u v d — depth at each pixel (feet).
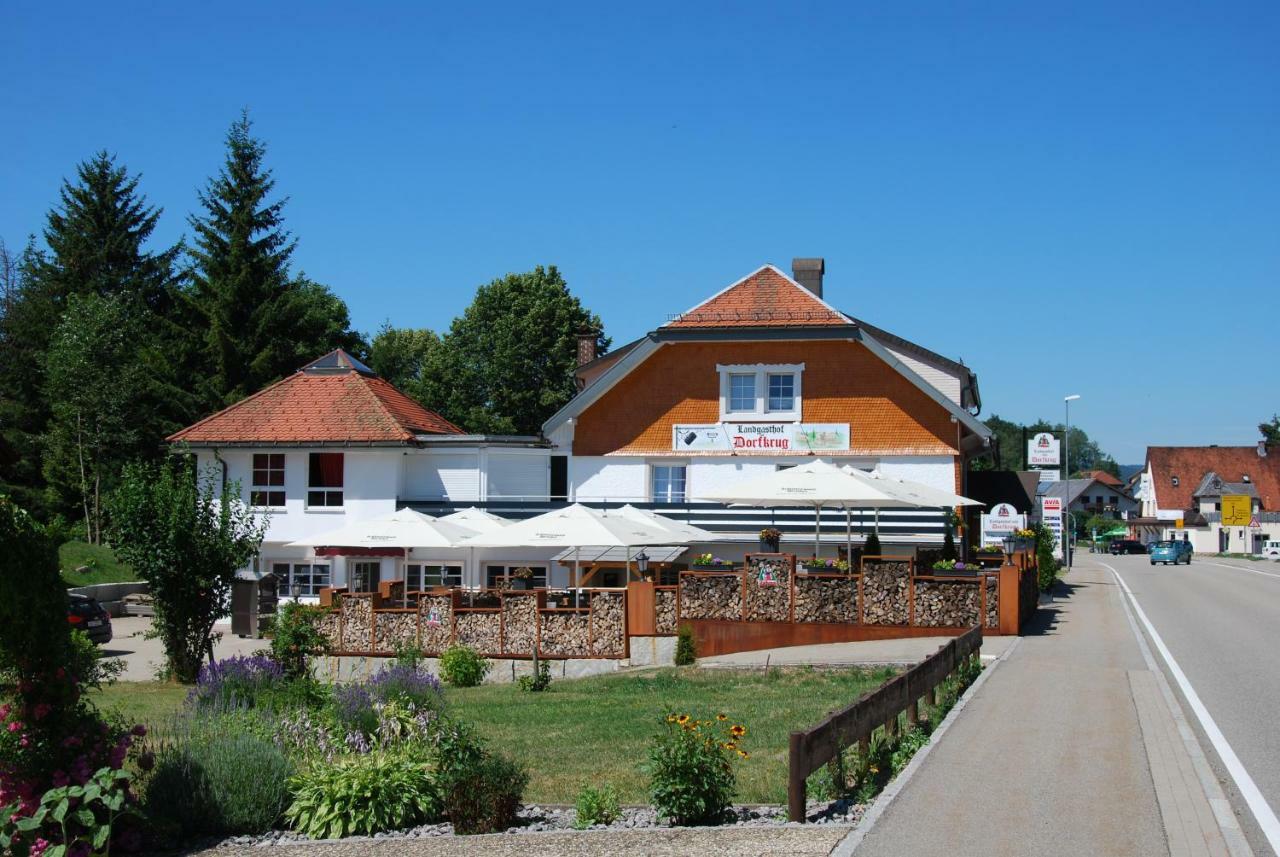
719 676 67.10
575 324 229.04
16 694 32.50
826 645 74.95
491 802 33.01
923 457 106.42
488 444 110.52
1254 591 131.64
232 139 184.85
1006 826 27.50
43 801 29.86
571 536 76.28
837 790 32.94
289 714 42.47
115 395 152.46
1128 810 28.94
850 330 106.52
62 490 157.07
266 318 178.91
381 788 33.94
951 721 41.88
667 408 111.04
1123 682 52.54
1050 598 117.29
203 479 112.57
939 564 77.05
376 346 255.91
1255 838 26.89
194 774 34.27
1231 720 43.47
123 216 200.75
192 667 78.02
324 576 110.63
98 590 121.90
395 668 52.39
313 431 111.96
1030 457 171.22
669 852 27.25
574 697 63.72
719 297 111.86
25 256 192.75
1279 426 447.01
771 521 107.14
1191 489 416.46
